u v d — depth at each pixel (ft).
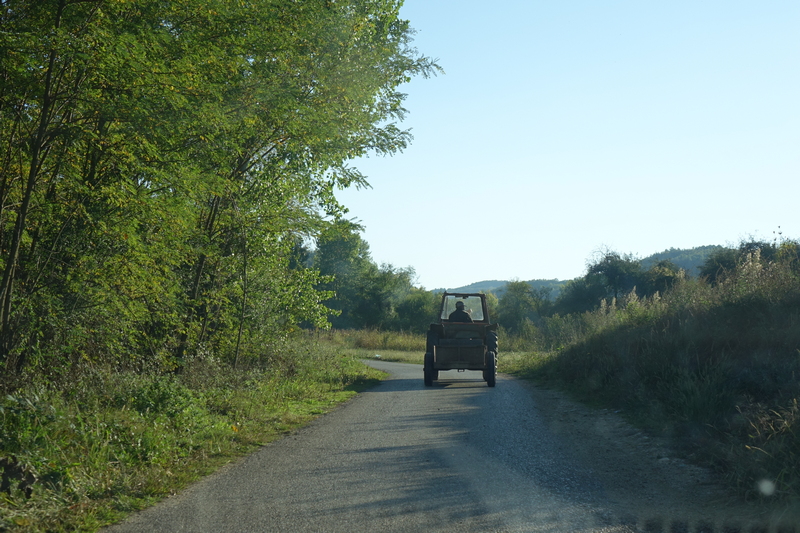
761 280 34.68
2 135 24.25
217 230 42.63
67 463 16.84
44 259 26.63
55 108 24.38
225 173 37.37
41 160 24.63
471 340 46.14
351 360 68.59
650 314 42.78
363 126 45.65
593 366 40.96
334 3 40.32
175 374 35.42
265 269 47.29
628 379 32.91
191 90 26.35
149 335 36.14
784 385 22.45
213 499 15.94
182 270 40.29
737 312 31.78
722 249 95.96
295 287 51.42
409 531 13.11
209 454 21.36
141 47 22.72
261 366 47.37
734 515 13.91
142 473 17.84
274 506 15.15
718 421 22.09
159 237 30.71
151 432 20.79
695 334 31.60
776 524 13.10
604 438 23.82
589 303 192.44
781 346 26.03
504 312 231.09
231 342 46.21
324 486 16.98
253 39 30.63
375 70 45.42
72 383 24.89
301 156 41.37
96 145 26.11
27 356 25.70
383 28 49.44
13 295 25.34
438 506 14.89
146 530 13.55
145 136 26.63
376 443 23.13
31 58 22.04
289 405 34.09
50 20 23.04
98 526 13.87
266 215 43.04
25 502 14.39
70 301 27.45
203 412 26.48
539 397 37.52
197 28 28.40
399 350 118.32
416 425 27.20
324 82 40.91
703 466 18.58
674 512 14.26
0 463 15.29
